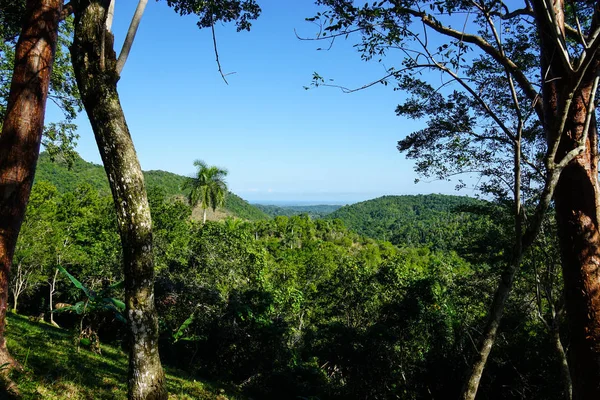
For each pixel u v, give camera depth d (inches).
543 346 481.1
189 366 614.9
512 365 499.8
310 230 3334.2
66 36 433.1
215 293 689.6
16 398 174.6
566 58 154.8
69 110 451.2
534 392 490.3
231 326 648.4
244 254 1003.3
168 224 1172.5
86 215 1213.1
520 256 164.1
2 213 207.9
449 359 602.5
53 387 208.2
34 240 987.9
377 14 186.2
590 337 187.2
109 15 164.2
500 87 252.7
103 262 896.9
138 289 152.6
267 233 3031.5
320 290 1055.6
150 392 150.1
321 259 1398.9
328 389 675.4
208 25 293.3
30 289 1088.2
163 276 728.3
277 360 668.7
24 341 330.0
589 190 194.7
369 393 654.5
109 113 155.5
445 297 672.4
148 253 155.5
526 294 433.7
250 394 574.2
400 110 261.0
